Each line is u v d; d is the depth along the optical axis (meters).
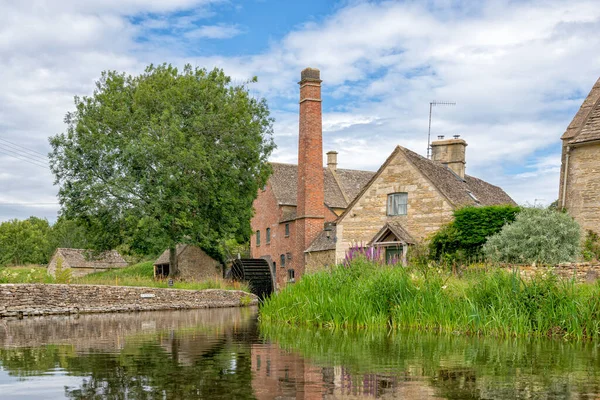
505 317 13.15
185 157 34.06
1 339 12.48
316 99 38.31
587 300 12.68
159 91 37.47
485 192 34.12
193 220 36.47
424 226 28.06
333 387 7.01
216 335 13.35
